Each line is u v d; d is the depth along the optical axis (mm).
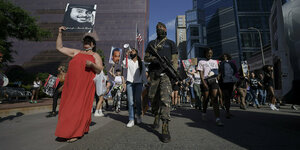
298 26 2256
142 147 1791
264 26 112438
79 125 2141
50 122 3381
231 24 125188
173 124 3223
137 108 3486
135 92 3549
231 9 127562
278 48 2730
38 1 67938
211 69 3551
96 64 2490
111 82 6035
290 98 2443
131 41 62031
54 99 4348
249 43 111500
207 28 147500
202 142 1969
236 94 10219
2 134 2389
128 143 1942
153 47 2637
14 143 1953
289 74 2451
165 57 2496
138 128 2883
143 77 3502
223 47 128250
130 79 3402
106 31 63531
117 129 2789
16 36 13844
